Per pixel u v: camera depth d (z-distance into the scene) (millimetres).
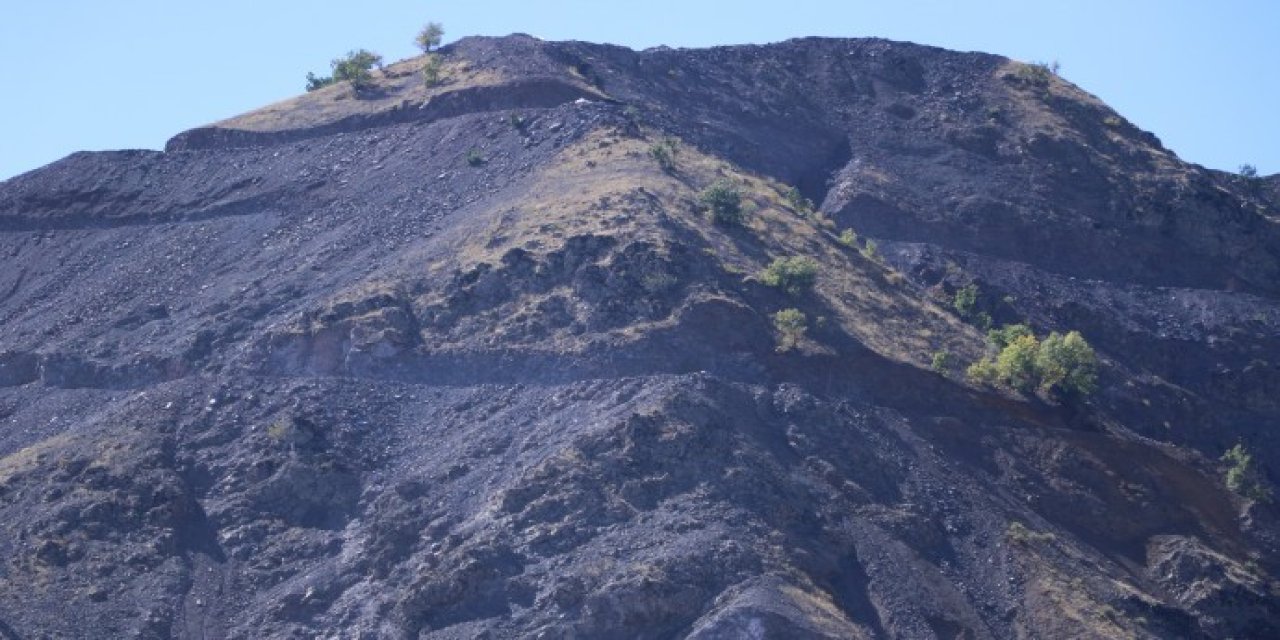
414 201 144250
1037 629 101500
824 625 91375
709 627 89750
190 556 103938
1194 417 146375
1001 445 120625
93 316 137625
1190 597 113562
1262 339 158000
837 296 129500
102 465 109500
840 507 105562
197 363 123938
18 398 127438
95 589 99438
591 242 123938
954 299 152000
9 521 105000
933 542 106438
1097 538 117312
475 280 124062
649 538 96938
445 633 93062
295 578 101750
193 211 155500
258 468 109375
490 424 111438
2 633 93438
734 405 110312
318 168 157125
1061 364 128375
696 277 121750
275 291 131875
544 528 98375
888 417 118188
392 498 105062
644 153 143500
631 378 112562
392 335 120125
